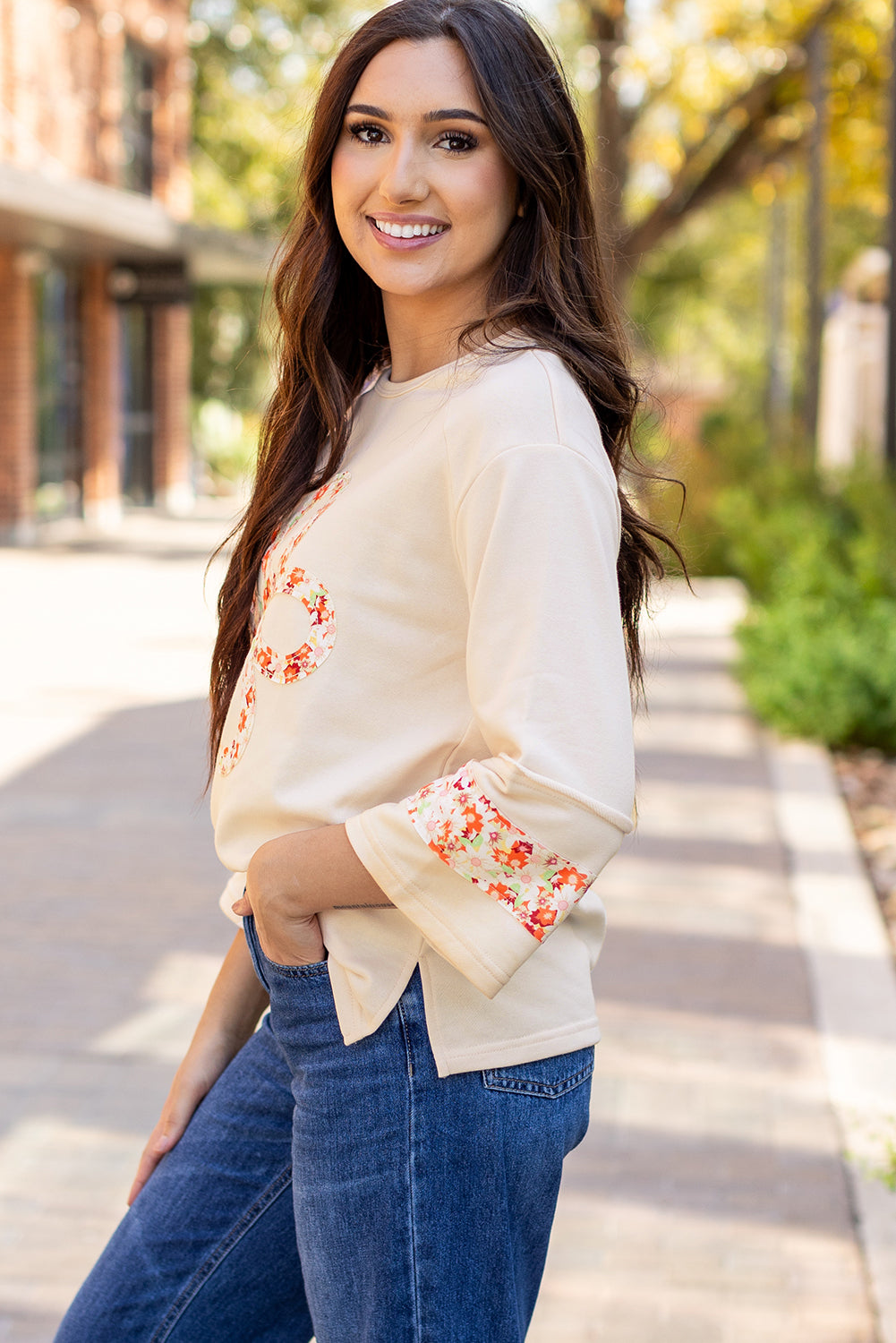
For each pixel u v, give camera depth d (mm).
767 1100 3703
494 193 1540
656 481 1753
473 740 1486
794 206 37688
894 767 7426
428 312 1614
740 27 18344
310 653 1511
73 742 7461
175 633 10812
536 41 1544
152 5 19266
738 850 5875
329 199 1688
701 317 45656
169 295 18812
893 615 8312
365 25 1574
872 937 4836
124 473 20703
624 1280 2932
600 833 1360
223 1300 1765
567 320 1535
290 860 1454
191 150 25734
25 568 14586
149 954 4660
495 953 1379
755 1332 2771
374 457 1563
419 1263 1475
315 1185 1521
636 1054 3971
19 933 4820
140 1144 3475
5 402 16438
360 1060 1490
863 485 11109
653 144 20234
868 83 19109
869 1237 3047
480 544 1404
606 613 1391
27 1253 3029
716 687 9234
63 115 16844
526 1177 1510
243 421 25141
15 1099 3686
